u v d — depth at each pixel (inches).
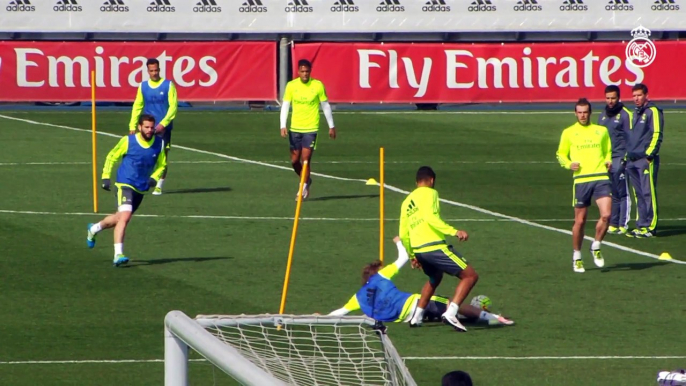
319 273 2011.6
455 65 4803.2
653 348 1572.3
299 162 2792.8
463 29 4977.9
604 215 2018.9
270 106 4911.4
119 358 1497.3
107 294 1845.5
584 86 4857.3
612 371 1460.4
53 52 4690.0
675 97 4877.0
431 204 1624.0
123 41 4911.4
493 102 4832.7
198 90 4749.0
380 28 4955.7
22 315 1711.4
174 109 2758.4
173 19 4894.2
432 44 4785.9
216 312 1734.7
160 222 2465.6
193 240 2283.5
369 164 3437.5
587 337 1625.2
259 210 2630.4
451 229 1612.9
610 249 2276.1
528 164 3462.1
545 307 1802.4
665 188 3078.2
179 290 1876.2
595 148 2017.7
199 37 4960.6
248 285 1914.4
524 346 1574.8
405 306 1657.2
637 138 2401.6
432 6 4955.7
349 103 4783.5
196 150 3683.6
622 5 5002.5
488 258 2165.4
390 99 4795.8
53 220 2465.6
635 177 2412.6
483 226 2488.9
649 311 1782.7
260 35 5009.8
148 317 1708.9
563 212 2679.6
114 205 2672.2
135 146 2033.7
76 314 1722.4
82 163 3363.7
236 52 4753.9
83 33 4916.3
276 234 2353.6
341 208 2679.6
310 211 2635.3
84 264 2054.6
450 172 3289.9
